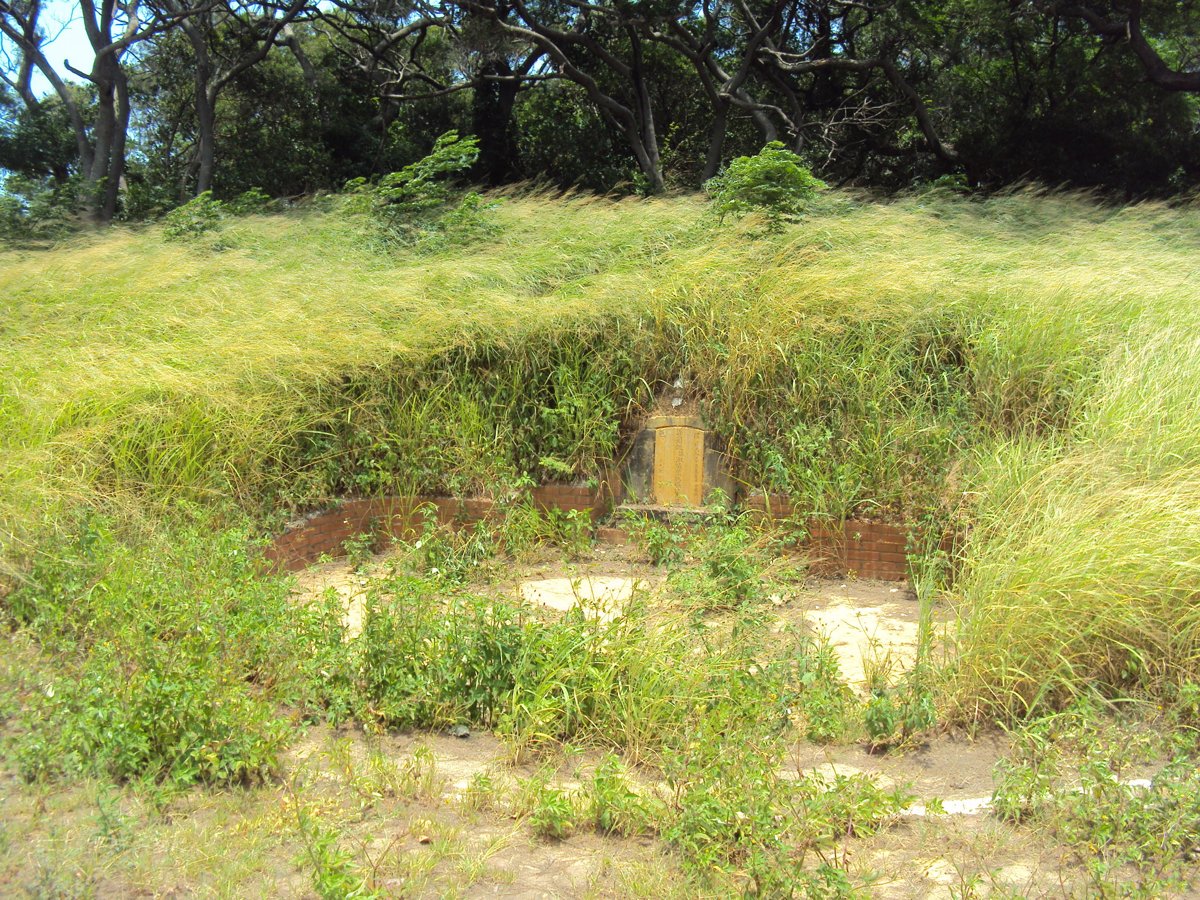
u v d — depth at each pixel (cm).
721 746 432
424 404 850
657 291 925
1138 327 843
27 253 1223
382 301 924
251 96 2491
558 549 808
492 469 829
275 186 2355
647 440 864
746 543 754
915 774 461
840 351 855
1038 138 2116
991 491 691
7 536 558
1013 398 805
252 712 441
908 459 779
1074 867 380
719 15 2269
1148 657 506
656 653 508
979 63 2305
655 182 2130
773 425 837
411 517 813
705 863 363
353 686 507
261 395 784
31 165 2489
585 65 2525
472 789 418
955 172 2234
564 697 477
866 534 763
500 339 882
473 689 501
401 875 362
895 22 2131
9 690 452
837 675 536
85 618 521
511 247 1127
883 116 2391
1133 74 2103
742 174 1083
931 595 603
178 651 469
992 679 511
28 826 367
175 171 2812
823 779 437
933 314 873
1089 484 637
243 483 727
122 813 380
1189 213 1395
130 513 638
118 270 1051
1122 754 441
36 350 839
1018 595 523
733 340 873
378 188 1268
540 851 389
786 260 980
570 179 2539
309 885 350
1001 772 449
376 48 2369
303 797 406
